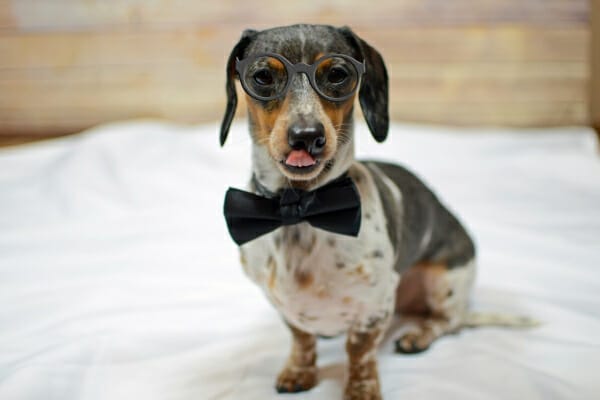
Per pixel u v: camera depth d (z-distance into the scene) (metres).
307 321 1.38
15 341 1.67
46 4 3.32
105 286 2.01
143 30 3.33
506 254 2.16
